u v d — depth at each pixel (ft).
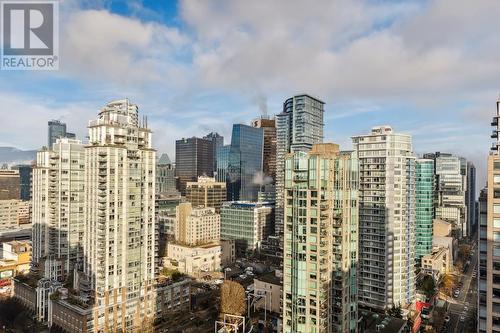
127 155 447.42
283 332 352.49
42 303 494.18
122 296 441.27
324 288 335.88
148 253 476.95
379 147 527.40
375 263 522.88
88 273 439.22
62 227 569.23
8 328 486.38
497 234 282.56
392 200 518.78
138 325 458.09
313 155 345.72
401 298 522.06
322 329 332.60
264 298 542.98
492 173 285.64
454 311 591.78
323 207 333.83
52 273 552.82
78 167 587.68
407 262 537.24
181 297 526.16
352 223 363.15
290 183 351.25
